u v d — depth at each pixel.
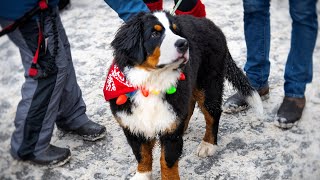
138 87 2.54
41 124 2.95
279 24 5.03
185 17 2.98
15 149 3.04
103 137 3.37
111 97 2.60
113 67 2.62
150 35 2.43
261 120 3.53
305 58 3.32
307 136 3.34
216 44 3.04
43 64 2.80
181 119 2.66
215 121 3.11
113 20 5.24
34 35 2.69
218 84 3.13
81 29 5.05
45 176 3.06
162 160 2.79
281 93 3.85
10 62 4.54
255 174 3.00
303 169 3.04
